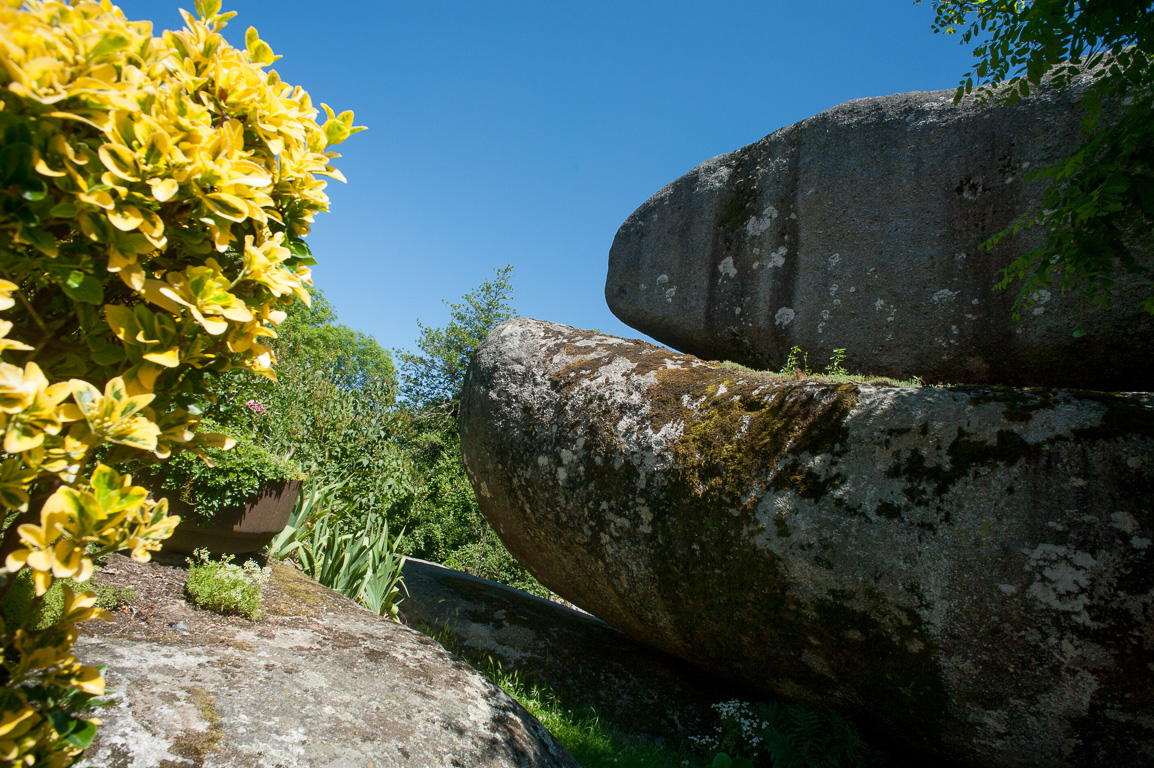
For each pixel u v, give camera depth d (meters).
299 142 1.64
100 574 2.93
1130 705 2.64
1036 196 4.43
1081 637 2.70
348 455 7.96
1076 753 2.79
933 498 3.08
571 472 4.37
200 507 3.45
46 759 1.23
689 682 4.73
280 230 1.66
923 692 3.14
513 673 4.98
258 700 2.17
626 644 5.27
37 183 1.07
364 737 2.19
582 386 4.59
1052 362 4.36
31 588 2.28
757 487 3.54
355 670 2.66
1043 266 3.14
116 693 1.92
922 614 3.03
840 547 3.22
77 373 1.31
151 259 1.38
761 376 4.25
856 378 4.46
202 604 2.91
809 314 5.33
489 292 14.48
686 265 6.21
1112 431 2.83
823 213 5.36
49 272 1.17
